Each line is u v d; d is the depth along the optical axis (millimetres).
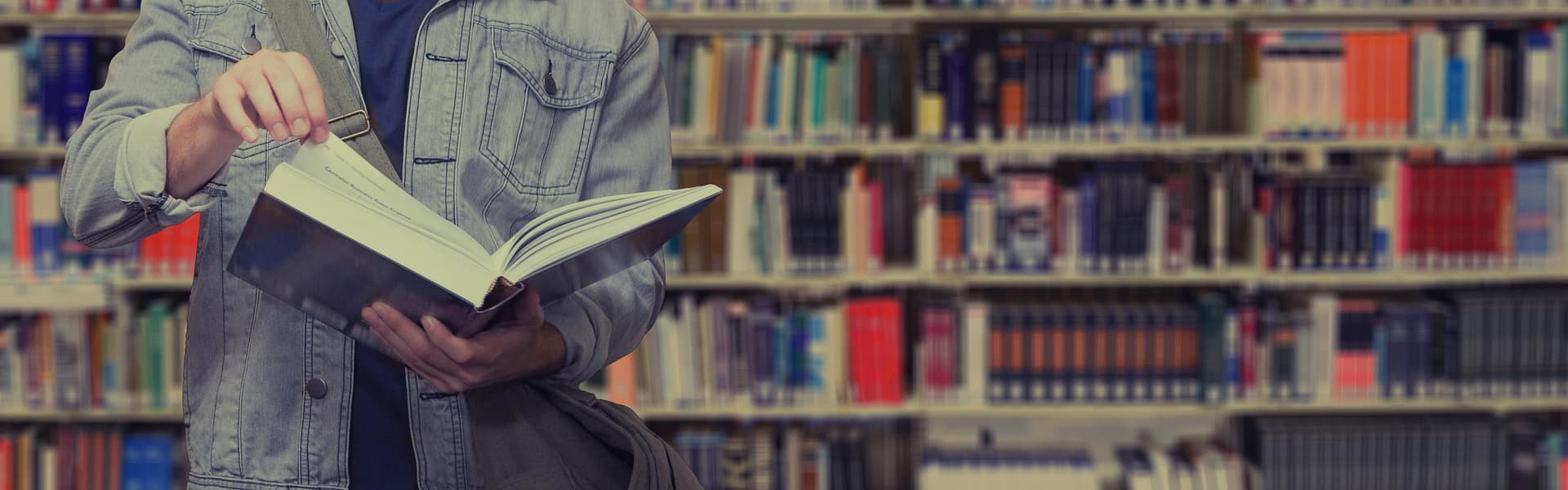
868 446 3236
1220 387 3078
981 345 3102
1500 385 3086
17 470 3059
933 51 2986
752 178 3031
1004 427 3379
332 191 733
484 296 731
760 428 3227
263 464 885
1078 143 2986
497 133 912
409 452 914
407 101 902
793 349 3111
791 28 3191
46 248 2961
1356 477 3104
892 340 3113
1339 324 3096
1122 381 3096
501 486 839
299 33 875
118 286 2984
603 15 986
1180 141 2980
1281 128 2988
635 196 834
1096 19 3164
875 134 3023
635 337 1010
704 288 3299
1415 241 3035
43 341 3021
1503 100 2990
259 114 727
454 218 886
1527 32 2990
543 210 933
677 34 3145
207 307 891
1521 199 3025
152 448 3076
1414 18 3203
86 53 2906
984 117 2994
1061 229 3051
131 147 766
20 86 2928
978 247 3041
